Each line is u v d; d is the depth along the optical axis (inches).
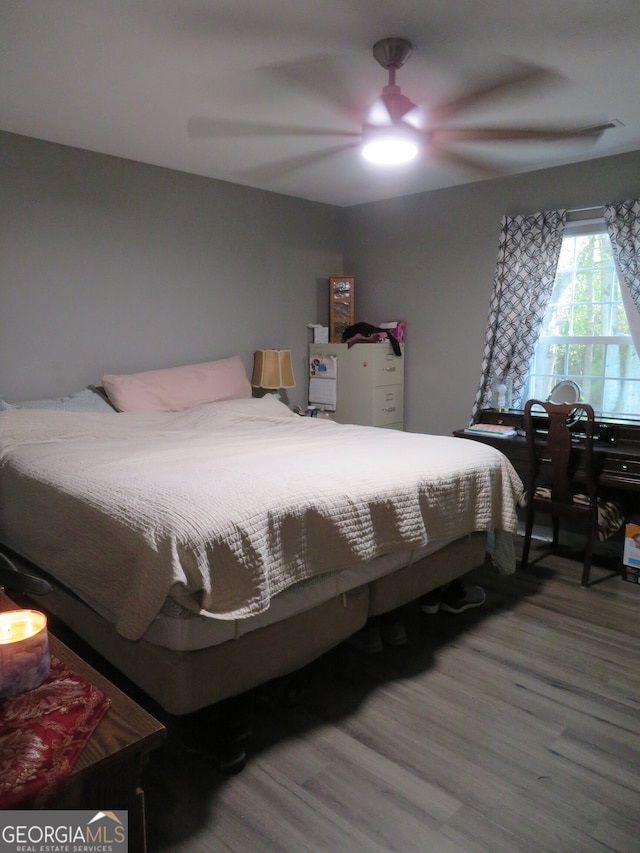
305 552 74.9
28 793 31.9
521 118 112.0
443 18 76.9
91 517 73.0
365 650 92.7
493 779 65.6
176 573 60.5
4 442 105.3
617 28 79.6
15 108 108.0
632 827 59.3
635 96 102.2
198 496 71.7
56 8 74.0
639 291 132.1
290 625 75.1
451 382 171.2
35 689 41.4
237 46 84.2
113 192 137.9
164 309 150.8
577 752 70.2
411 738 72.4
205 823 59.1
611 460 120.9
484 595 111.3
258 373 169.2
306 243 183.6
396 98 85.9
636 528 120.8
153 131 120.4
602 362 145.5
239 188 163.2
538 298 147.7
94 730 37.6
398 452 104.0
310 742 71.6
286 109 108.0
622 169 134.3
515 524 111.0
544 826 59.2
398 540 86.4
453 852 56.0
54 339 131.9
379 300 186.7
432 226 170.1
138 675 68.7
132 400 134.0
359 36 81.5
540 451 132.1
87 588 73.2
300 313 184.9
